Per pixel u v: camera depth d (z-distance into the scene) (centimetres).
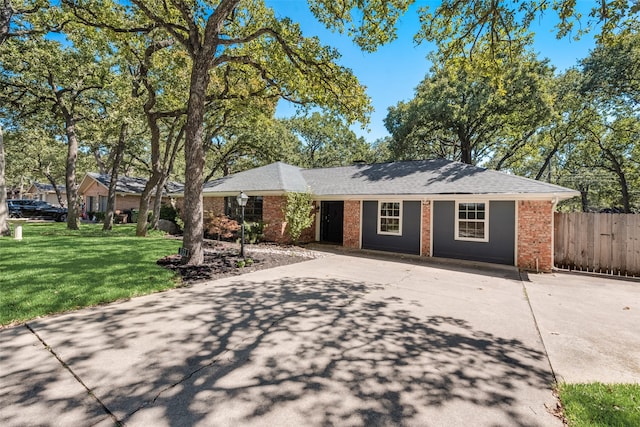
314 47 942
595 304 564
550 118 1791
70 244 1017
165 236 1426
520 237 964
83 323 408
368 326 429
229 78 1314
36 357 316
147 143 2411
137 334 380
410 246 1176
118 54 1195
